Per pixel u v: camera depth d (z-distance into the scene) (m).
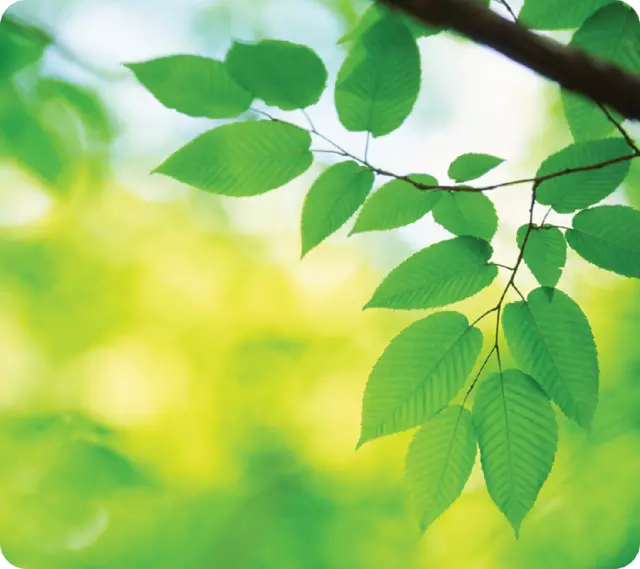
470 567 1.57
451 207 0.66
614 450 1.44
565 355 0.64
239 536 1.82
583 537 1.46
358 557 1.74
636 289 1.67
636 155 0.64
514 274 0.65
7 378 1.88
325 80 0.61
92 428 1.76
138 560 1.72
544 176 0.64
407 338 0.64
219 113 0.62
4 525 1.59
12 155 1.06
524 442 0.64
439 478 0.64
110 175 1.97
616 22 0.66
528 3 0.67
